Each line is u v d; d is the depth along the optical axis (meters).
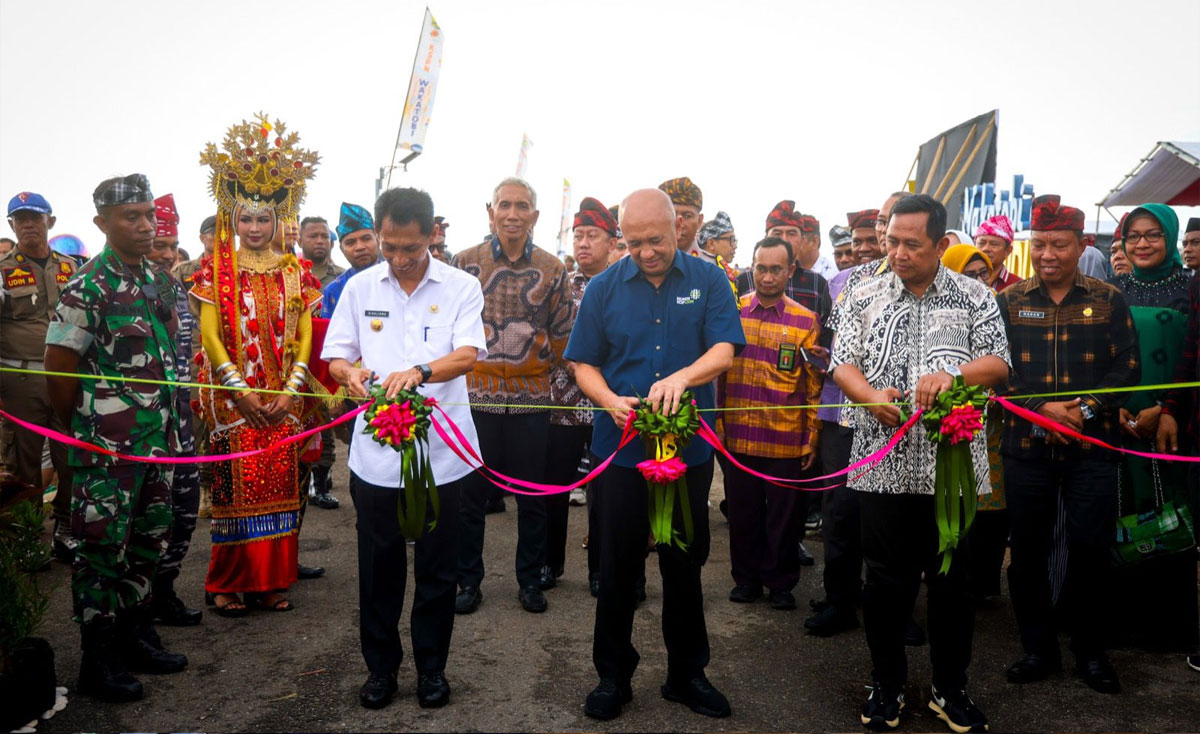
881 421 3.39
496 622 4.71
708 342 3.59
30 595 3.62
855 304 3.64
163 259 5.51
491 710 3.62
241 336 4.59
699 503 3.55
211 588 4.71
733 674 4.04
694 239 5.79
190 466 4.27
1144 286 4.79
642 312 3.58
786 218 5.66
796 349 4.96
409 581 5.52
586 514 7.46
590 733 3.41
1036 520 3.99
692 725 3.51
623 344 3.60
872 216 6.27
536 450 5.04
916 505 3.44
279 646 4.27
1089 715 3.66
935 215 3.36
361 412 3.40
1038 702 3.78
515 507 7.58
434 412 3.63
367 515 3.58
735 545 5.14
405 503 3.55
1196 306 4.24
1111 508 3.91
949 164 12.05
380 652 3.65
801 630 4.65
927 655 4.31
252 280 4.68
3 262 5.61
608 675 3.60
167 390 3.87
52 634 4.34
